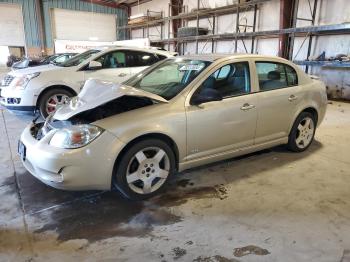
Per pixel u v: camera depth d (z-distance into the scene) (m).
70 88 5.55
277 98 3.41
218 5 11.62
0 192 2.85
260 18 10.43
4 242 2.12
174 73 3.23
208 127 2.89
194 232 2.23
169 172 2.79
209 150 3.00
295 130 3.76
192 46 14.02
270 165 3.48
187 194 2.80
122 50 6.11
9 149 4.04
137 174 2.60
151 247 2.07
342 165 3.49
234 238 2.16
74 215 2.46
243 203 2.64
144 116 2.57
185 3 14.27
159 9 16.28
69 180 2.35
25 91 5.26
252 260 1.93
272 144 3.57
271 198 2.72
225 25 12.00
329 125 5.36
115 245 2.09
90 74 5.72
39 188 2.93
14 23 16.09
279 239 2.14
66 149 2.33
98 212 2.51
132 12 18.94
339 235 2.18
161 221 2.38
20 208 2.57
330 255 1.97
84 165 2.34
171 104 2.72
